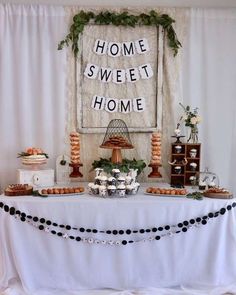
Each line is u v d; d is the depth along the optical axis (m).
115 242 2.26
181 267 2.30
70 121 2.76
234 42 2.78
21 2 2.66
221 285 2.30
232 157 2.86
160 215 2.26
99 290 2.29
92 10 2.70
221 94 2.81
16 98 2.72
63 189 2.38
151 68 2.74
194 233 2.29
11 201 2.21
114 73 2.73
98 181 2.34
